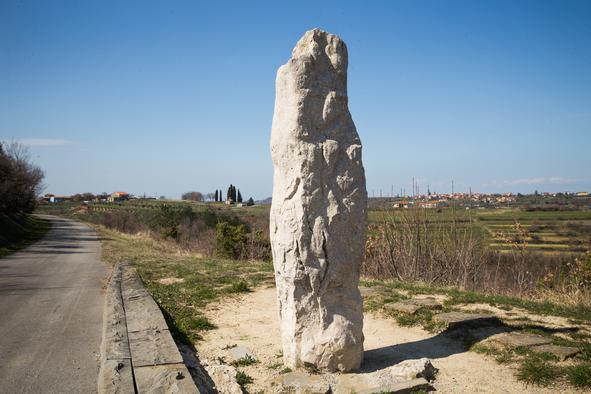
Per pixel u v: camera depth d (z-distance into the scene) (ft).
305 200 17.42
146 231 122.62
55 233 122.93
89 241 96.89
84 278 46.50
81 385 18.16
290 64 18.15
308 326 17.44
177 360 18.35
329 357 17.12
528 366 17.17
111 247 81.35
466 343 20.76
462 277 41.93
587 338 20.57
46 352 22.36
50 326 27.45
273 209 18.38
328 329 17.30
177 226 110.42
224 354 20.49
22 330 26.55
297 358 17.40
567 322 23.67
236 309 29.09
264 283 37.27
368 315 26.43
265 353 20.49
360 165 18.48
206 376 17.65
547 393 15.57
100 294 37.63
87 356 21.72
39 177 153.38
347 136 18.57
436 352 19.97
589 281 33.86
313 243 17.42
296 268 17.29
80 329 26.73
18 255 69.31
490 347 19.86
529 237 48.37
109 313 26.63
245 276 40.73
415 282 39.29
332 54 18.79
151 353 19.19
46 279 45.93
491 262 45.98
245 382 17.06
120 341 20.93
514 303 27.63
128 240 100.01
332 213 17.65
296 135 17.78
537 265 44.32
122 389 15.75
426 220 47.39
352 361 17.49
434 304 26.78
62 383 18.38
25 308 32.50
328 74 18.56
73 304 33.81
